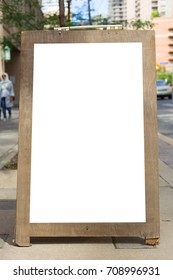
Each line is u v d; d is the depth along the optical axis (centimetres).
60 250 459
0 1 1154
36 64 465
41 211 463
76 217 463
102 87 466
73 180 464
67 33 467
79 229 462
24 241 465
